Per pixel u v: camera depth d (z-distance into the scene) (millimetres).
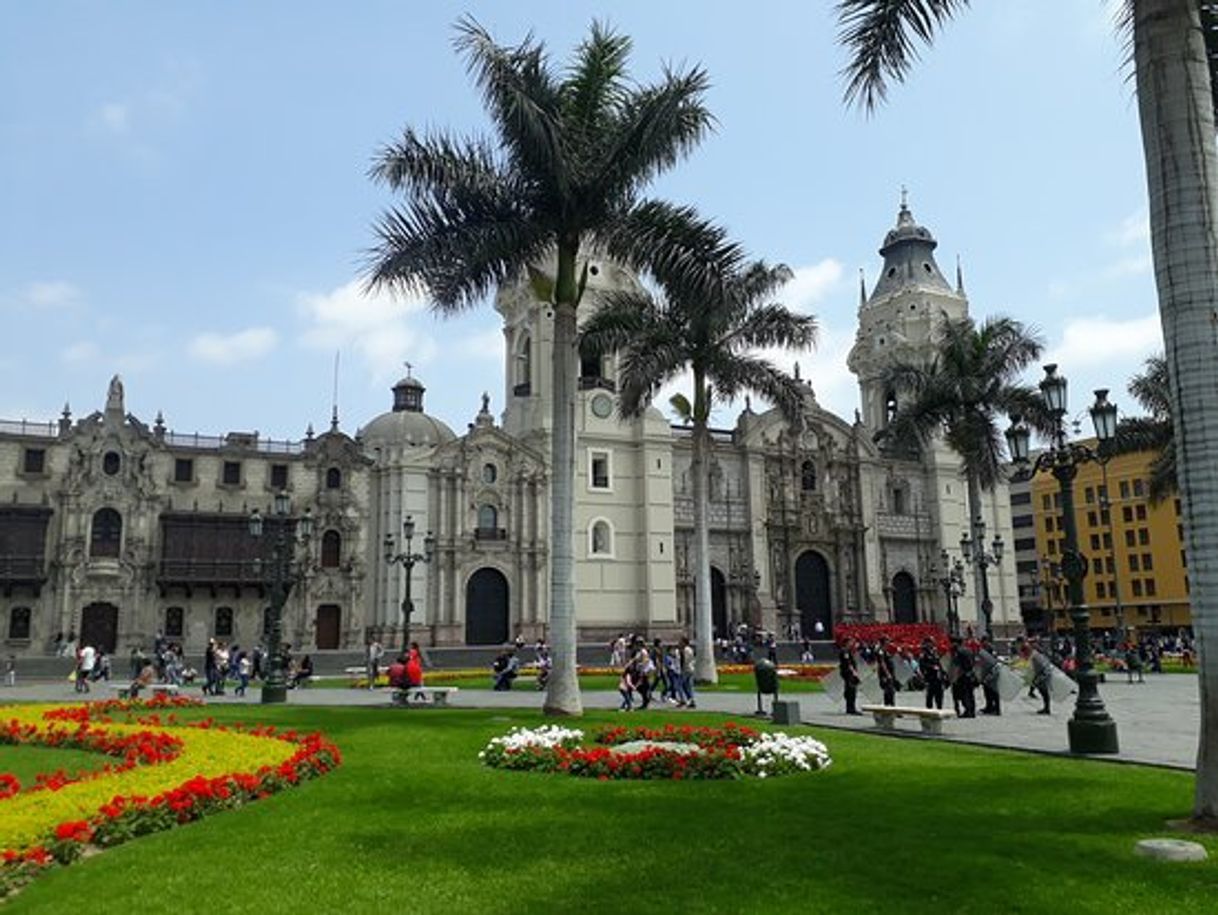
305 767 15383
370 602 68375
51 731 20125
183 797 12227
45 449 62188
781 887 9109
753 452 79938
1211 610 11508
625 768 15336
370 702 32781
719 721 24438
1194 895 8789
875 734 21766
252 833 11344
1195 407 11820
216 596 64750
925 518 88375
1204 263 12031
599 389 74500
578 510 71875
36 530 60812
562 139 24688
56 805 11508
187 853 10391
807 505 81812
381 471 70062
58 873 9672
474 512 69938
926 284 93188
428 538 61438
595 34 27016
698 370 40719
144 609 62688
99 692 39438
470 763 17062
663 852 10406
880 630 75688
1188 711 26922
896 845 10625
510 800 13414
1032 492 124250
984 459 48250
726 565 77688
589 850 10523
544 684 39906
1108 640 75125
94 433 63219
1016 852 10297
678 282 26969
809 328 40406
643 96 25984
